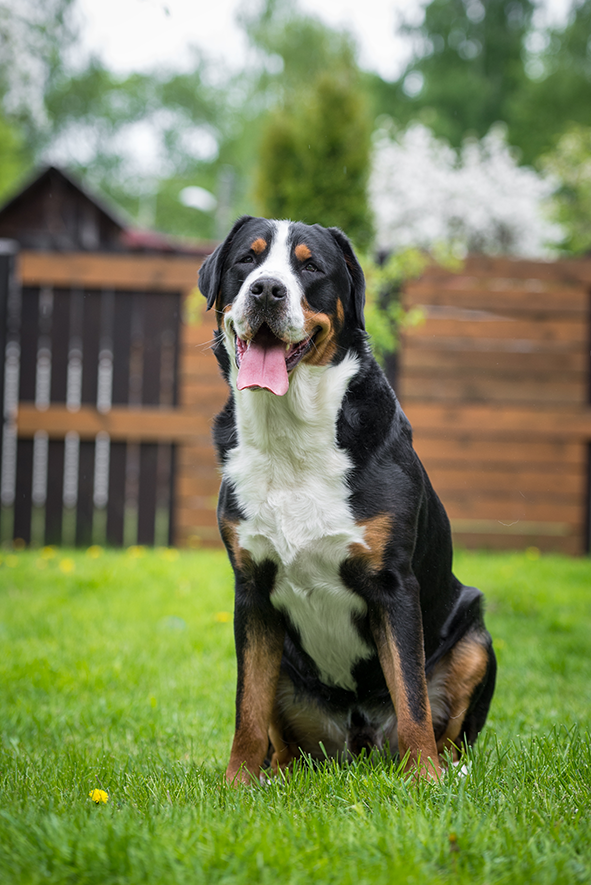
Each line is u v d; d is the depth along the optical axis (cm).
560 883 160
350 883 158
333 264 275
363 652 268
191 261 722
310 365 261
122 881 161
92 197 1126
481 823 187
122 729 310
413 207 1572
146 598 521
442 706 283
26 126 2952
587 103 2686
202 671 386
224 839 175
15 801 214
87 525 727
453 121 2747
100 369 730
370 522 251
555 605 523
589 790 218
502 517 725
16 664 382
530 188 1639
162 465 734
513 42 2917
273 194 766
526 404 725
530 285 724
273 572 262
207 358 726
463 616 288
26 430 721
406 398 725
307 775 235
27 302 730
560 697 359
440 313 724
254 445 261
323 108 743
